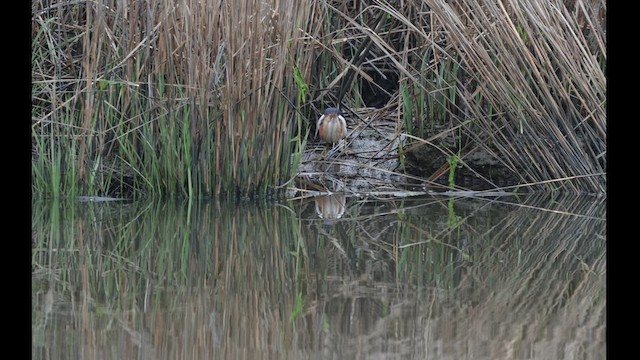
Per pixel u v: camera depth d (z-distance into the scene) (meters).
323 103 13.52
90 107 11.98
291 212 11.63
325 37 13.38
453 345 6.65
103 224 10.98
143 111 12.23
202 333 7.07
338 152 13.24
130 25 11.90
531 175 12.79
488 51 12.59
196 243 10.18
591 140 12.64
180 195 12.27
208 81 11.98
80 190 12.30
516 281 8.52
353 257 9.50
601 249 9.80
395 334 6.92
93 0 12.16
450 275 8.72
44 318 7.44
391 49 12.82
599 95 12.48
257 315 7.53
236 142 12.12
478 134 12.95
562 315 7.41
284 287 8.40
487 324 7.18
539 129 12.57
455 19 12.08
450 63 13.06
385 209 11.84
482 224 10.95
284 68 12.24
